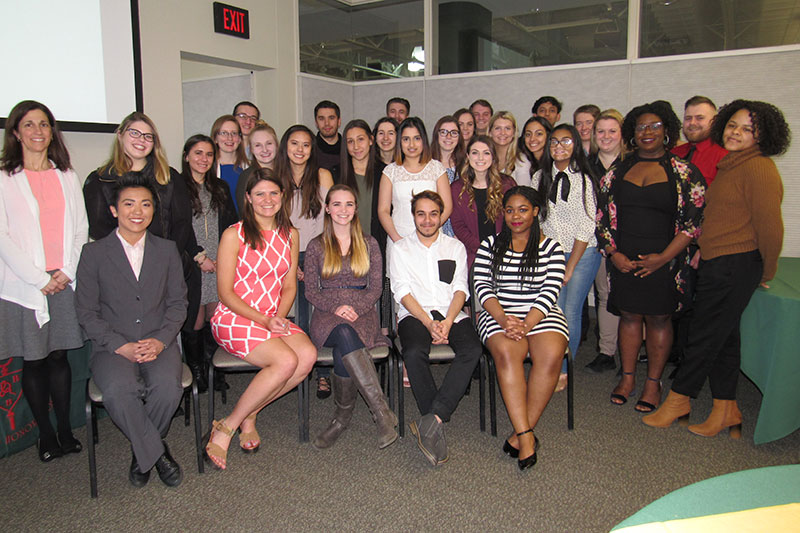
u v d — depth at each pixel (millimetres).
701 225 2633
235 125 3467
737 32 4277
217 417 2922
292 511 2100
